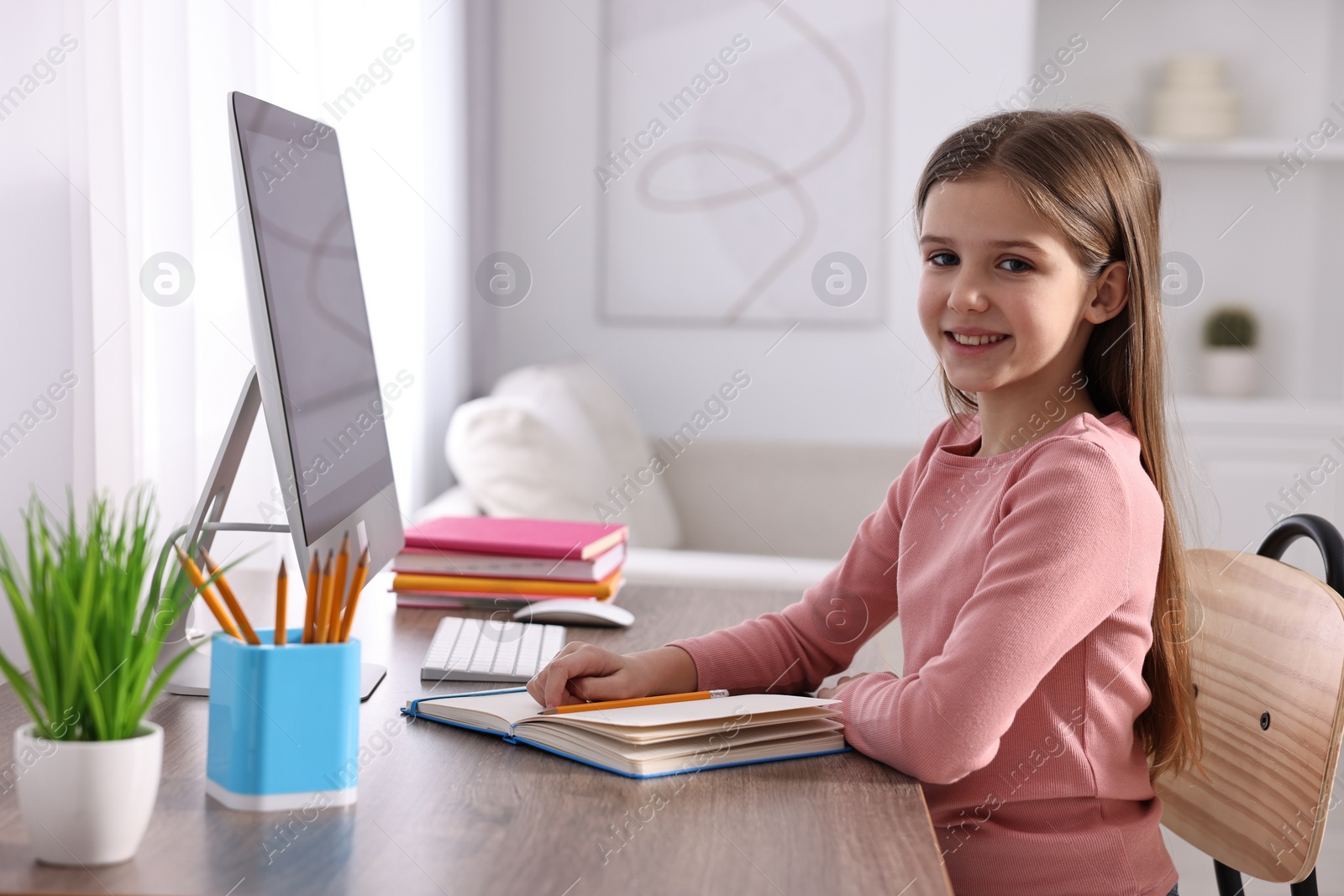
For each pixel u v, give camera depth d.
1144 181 0.97
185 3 1.37
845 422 3.32
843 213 3.30
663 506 2.95
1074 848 0.87
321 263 1.01
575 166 3.32
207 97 1.45
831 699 0.90
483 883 0.58
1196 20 3.36
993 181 0.90
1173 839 2.19
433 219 2.66
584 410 2.63
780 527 3.09
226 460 0.97
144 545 0.62
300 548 0.85
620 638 1.21
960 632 0.82
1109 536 0.84
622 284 3.33
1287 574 1.02
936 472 1.00
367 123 2.04
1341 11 3.30
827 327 3.31
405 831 0.65
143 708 0.60
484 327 3.30
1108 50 3.38
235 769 0.67
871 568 1.09
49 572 0.60
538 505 2.21
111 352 1.25
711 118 3.30
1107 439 0.89
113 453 1.25
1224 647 1.08
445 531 1.41
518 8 3.29
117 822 0.58
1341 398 3.32
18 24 1.11
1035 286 0.89
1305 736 0.93
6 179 1.10
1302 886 0.96
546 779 0.75
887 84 3.27
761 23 3.28
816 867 0.62
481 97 3.18
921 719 0.79
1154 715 0.99
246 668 0.67
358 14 2.00
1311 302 3.33
